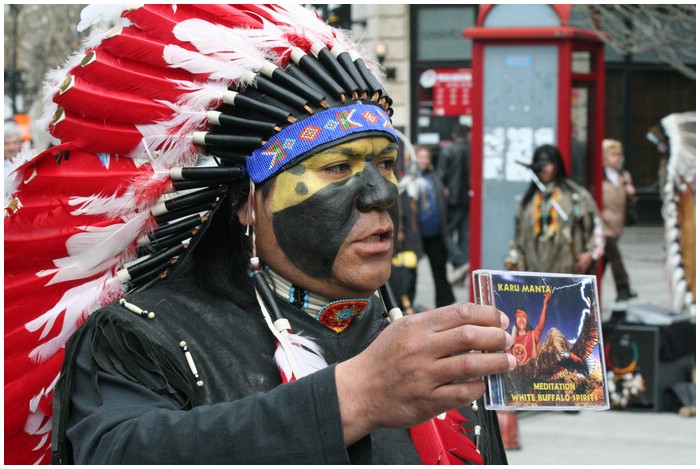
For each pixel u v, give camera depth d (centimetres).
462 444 173
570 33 780
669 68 1686
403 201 786
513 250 682
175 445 144
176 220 178
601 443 517
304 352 165
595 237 671
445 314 136
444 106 1636
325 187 163
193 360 161
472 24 1614
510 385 148
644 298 1006
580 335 155
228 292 171
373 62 191
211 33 172
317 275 166
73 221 172
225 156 173
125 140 172
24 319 171
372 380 139
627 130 1692
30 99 1457
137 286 180
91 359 162
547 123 795
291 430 140
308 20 181
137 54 171
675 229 559
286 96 167
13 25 1429
